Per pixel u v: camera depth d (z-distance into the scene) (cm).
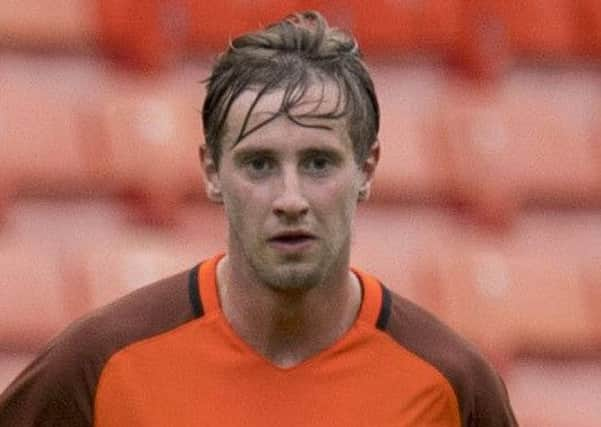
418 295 2764
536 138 3081
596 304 2881
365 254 2786
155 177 2803
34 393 1145
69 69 2916
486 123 3053
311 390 1106
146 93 2914
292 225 1021
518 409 2762
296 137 1020
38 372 1145
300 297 1074
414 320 1146
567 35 3281
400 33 3175
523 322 2820
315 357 1111
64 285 2567
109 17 2972
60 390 1134
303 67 1034
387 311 1135
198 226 2795
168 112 2853
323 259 1037
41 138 2767
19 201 2722
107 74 2941
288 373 1106
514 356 2811
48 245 2684
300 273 1034
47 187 2750
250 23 3056
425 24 3195
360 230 2900
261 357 1109
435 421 1121
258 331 1105
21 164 2739
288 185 1020
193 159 2836
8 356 2509
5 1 2903
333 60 1045
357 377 1114
